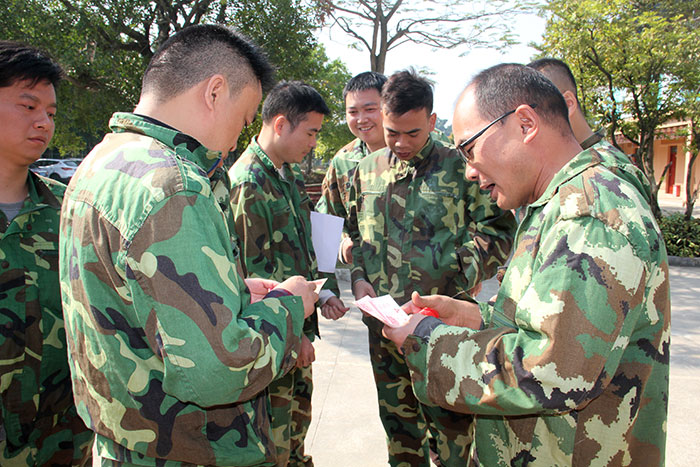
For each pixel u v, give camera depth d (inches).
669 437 120.6
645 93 362.9
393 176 107.2
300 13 458.9
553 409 46.0
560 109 53.9
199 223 45.5
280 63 446.0
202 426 49.5
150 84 52.8
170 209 44.4
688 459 112.2
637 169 60.2
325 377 154.0
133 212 44.6
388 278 106.5
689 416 130.1
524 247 54.0
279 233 100.1
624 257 45.5
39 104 72.2
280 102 98.7
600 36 343.0
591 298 44.9
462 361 51.3
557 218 49.7
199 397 43.8
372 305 64.3
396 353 101.7
